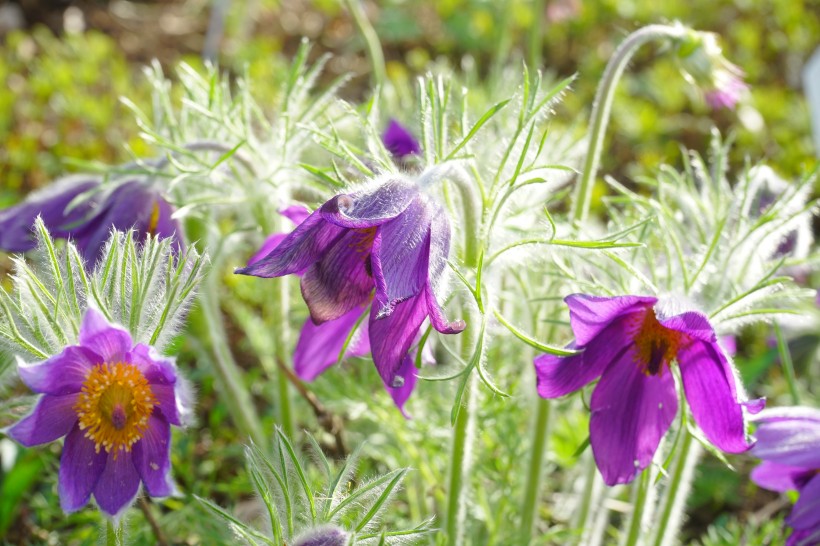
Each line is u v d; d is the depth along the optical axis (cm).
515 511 83
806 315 74
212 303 81
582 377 68
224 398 82
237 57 147
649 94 144
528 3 154
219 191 79
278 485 69
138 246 73
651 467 73
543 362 67
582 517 81
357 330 71
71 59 147
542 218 76
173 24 161
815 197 124
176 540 82
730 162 132
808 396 98
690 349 68
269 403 97
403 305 64
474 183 72
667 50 78
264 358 93
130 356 63
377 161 68
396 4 165
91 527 82
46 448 84
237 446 89
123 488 63
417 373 69
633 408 68
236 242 83
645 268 74
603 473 68
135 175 76
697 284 72
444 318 63
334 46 157
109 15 162
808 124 135
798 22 156
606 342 68
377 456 86
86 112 129
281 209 75
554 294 76
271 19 163
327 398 86
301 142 78
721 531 87
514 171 69
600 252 71
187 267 66
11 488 84
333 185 70
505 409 82
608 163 130
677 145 133
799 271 79
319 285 65
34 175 121
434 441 83
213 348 80
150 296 65
